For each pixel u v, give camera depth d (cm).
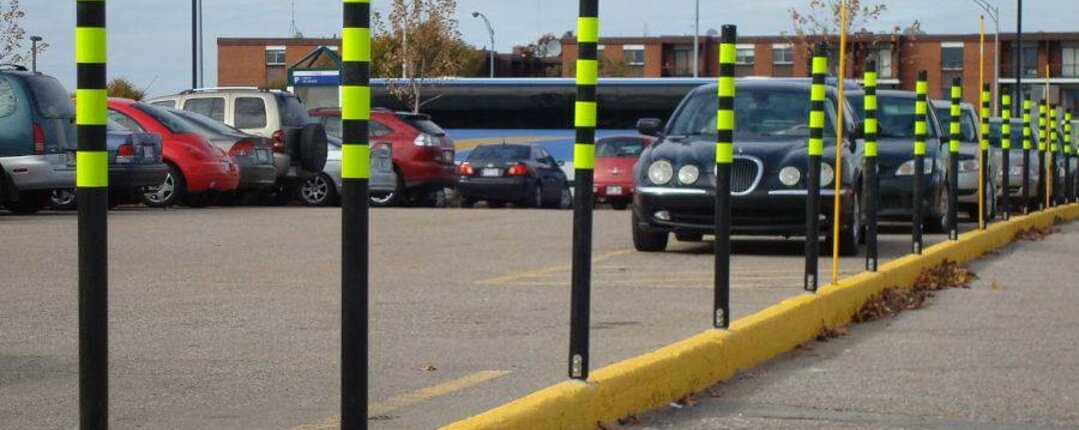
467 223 1841
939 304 1048
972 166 2105
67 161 1800
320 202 2505
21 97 1773
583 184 568
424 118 2758
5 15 3456
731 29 743
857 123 1471
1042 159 2150
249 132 2388
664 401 644
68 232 1517
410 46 4800
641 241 1432
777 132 1422
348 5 410
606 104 4259
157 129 2086
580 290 578
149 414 586
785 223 1342
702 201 1350
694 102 1480
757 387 697
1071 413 636
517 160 3027
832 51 5116
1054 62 9006
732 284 1109
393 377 678
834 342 852
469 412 593
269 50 9250
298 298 986
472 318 893
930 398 669
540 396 548
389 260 1298
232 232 1592
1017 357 792
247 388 648
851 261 1335
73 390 639
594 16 549
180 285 1062
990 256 1492
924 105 1240
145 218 1825
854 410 639
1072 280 1225
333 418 579
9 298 968
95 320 366
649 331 841
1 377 670
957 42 8869
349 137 414
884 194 1791
